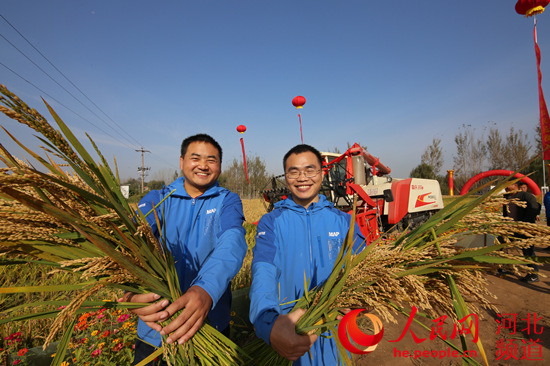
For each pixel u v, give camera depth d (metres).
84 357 2.55
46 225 1.20
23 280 4.28
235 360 1.50
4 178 0.88
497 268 1.40
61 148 1.01
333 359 1.84
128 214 1.31
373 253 1.47
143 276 1.30
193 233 2.04
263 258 1.77
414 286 1.24
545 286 5.04
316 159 2.03
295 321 1.36
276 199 6.80
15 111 0.84
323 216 1.99
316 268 1.88
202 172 2.07
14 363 2.55
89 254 1.31
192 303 1.36
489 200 1.40
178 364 1.43
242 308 3.79
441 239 1.42
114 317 3.13
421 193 8.27
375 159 8.63
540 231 1.18
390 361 3.13
